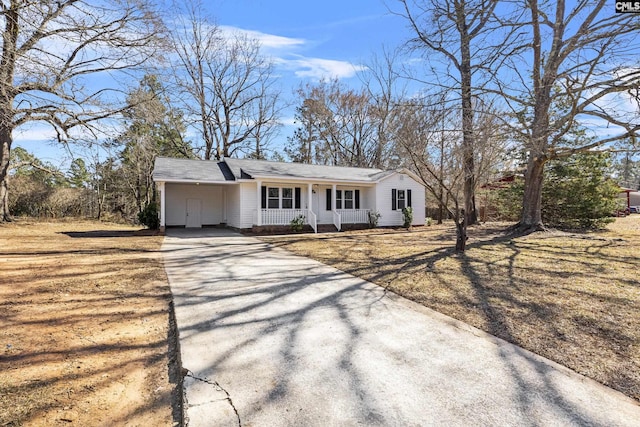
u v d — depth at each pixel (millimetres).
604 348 3047
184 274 6254
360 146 30594
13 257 7215
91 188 23969
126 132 10930
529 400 2279
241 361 2881
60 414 2160
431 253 8422
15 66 6125
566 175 14359
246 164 16969
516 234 11859
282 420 2078
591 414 2123
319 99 30406
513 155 13562
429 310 4203
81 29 6996
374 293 4992
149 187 25797
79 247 9055
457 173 8055
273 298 4758
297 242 11312
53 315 3957
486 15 8375
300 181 15789
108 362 2906
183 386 2471
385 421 2064
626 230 13375
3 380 2527
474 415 2121
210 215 18359
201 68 23703
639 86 7262
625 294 4621
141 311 4219
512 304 4316
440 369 2725
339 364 2824
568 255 7797
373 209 18281
